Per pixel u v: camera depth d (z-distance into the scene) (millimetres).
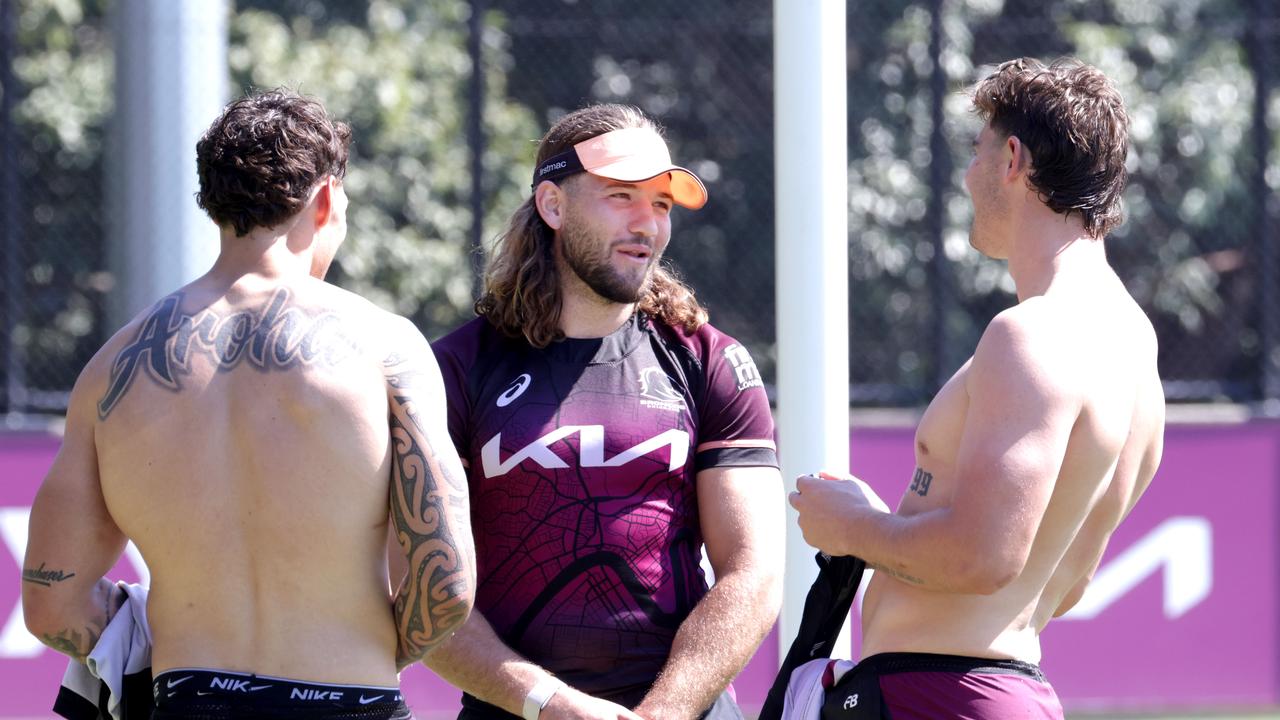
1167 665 22500
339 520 7938
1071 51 33969
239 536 7934
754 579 9391
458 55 33969
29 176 31516
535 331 9695
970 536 7781
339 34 34125
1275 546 22750
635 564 9344
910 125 32969
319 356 8016
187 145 18172
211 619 7922
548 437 9406
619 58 33625
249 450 7930
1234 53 34438
